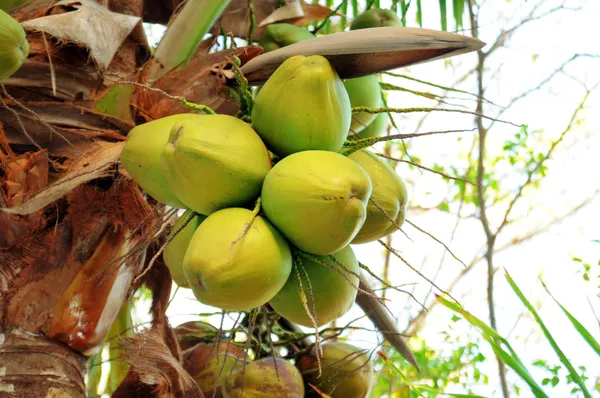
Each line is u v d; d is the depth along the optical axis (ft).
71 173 6.66
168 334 7.36
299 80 5.96
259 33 8.66
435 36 6.18
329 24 9.46
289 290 6.14
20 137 6.93
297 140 6.02
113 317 6.84
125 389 7.14
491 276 20.31
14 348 6.46
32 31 6.99
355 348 8.15
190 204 5.98
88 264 6.76
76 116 7.00
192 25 7.28
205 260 5.61
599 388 16.94
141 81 7.13
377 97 7.44
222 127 5.90
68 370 6.59
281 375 7.59
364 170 5.97
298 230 5.71
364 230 6.33
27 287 6.63
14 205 6.64
